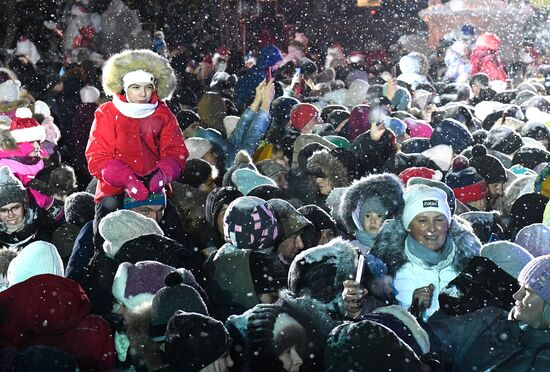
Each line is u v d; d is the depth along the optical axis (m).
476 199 7.43
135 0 24.92
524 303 4.14
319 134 9.84
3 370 3.90
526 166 8.85
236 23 26.83
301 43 25.58
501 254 4.71
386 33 28.73
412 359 3.81
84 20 21.09
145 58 6.17
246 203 5.13
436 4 27.17
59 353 3.96
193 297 4.33
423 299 4.84
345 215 5.67
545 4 24.45
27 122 7.79
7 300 4.32
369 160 8.42
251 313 4.33
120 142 6.10
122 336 4.43
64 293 4.35
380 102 11.10
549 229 5.70
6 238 5.97
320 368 4.27
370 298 4.78
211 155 8.06
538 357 4.09
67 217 6.35
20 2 21.47
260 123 8.40
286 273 5.11
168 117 6.26
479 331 4.42
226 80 15.80
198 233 6.56
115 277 4.59
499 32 24.75
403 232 5.05
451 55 21.48
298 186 7.28
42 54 21.61
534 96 13.16
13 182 5.94
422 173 7.45
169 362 4.10
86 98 12.50
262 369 4.27
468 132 9.48
